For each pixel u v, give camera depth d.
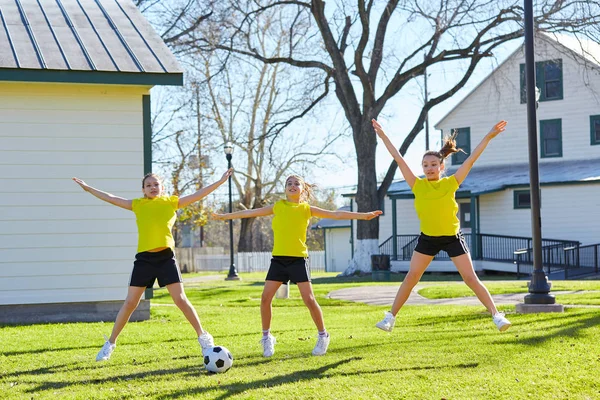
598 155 32.34
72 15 14.33
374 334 9.05
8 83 11.62
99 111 11.98
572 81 32.81
